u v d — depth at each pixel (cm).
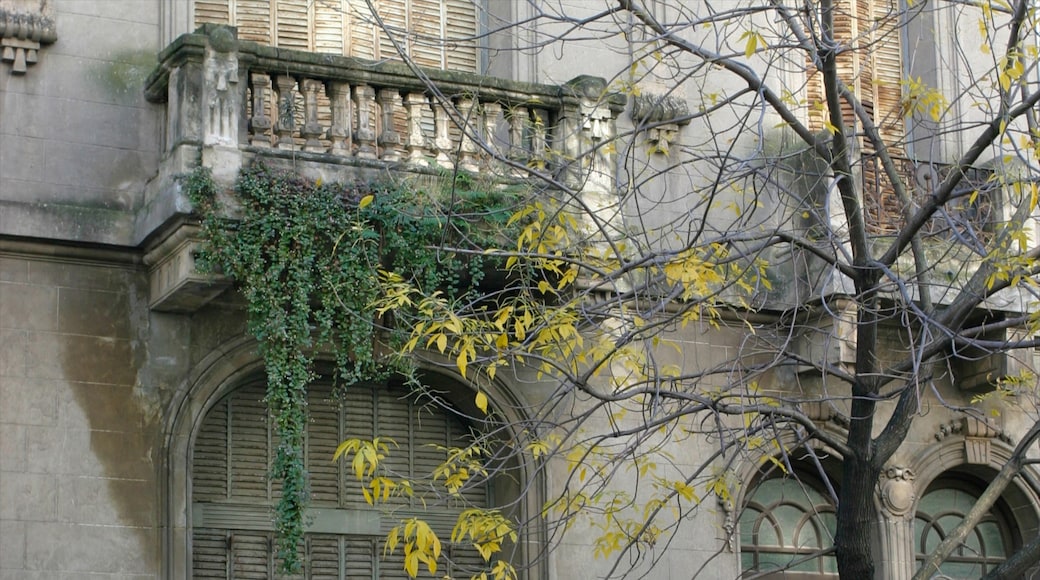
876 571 1958
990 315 1958
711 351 1902
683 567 1856
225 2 1828
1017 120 2062
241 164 1644
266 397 1639
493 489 1856
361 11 1878
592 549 1817
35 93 1706
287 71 1689
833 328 1850
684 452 1873
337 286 1645
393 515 1803
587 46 1931
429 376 1811
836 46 1457
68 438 1656
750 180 1923
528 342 1468
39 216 1677
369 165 1691
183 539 1675
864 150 2058
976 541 2061
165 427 1691
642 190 1891
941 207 1571
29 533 1625
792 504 1975
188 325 1717
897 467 1967
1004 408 2022
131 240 1703
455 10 1930
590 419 1833
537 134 1758
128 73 1742
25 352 1658
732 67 1495
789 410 1497
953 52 2106
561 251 1511
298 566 1628
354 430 1800
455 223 1678
